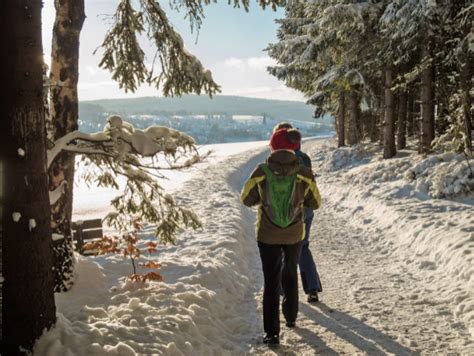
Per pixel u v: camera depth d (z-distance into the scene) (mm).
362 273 6395
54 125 4648
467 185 9820
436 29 13664
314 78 25234
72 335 3459
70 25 4633
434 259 6473
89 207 17203
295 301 4461
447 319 4578
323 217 11117
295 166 4094
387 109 17844
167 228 5273
